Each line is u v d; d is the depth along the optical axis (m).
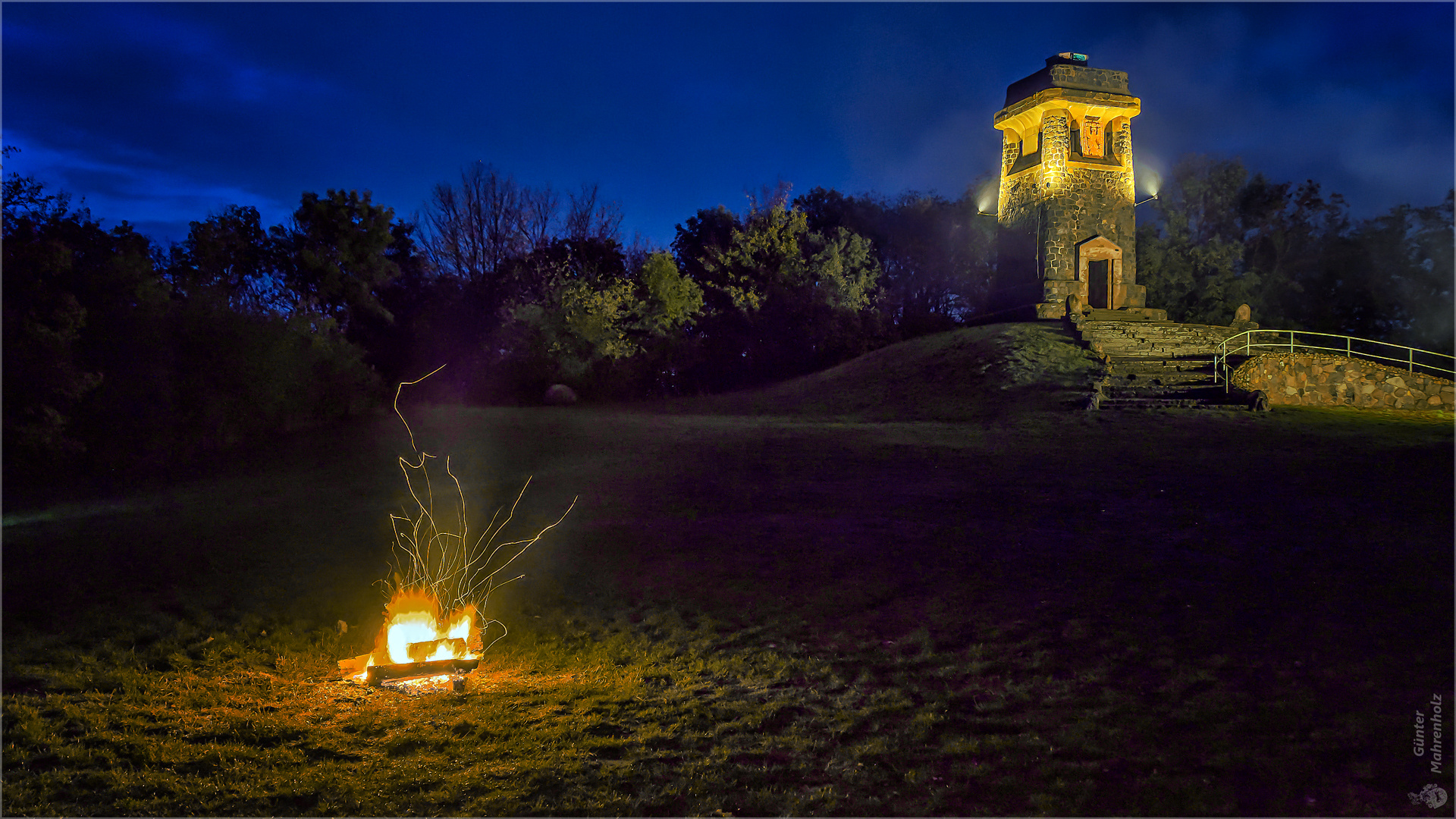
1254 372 21.31
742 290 42.88
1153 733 4.93
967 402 23.84
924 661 6.27
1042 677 5.81
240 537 11.26
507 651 6.76
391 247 41.50
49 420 18.33
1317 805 4.11
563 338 37.91
